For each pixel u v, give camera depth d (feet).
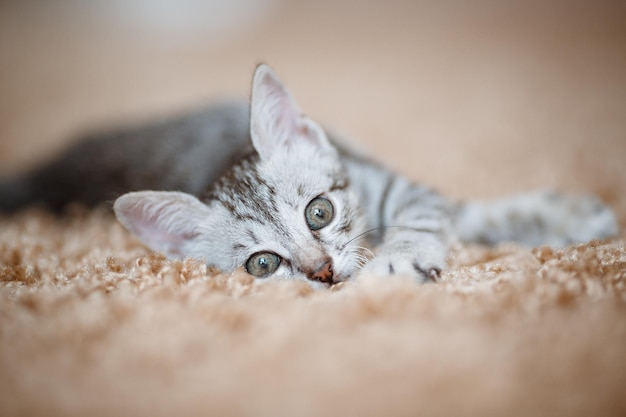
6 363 0.81
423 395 0.76
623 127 1.64
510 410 0.74
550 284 0.91
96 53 3.55
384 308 0.87
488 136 1.72
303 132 1.18
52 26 3.92
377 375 0.78
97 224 1.29
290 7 4.18
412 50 3.09
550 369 0.78
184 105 1.82
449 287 0.94
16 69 3.22
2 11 4.00
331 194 1.12
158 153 1.42
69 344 0.83
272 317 0.86
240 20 4.15
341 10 4.05
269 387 0.78
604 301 0.88
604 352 0.80
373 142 1.70
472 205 1.26
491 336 0.82
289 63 3.06
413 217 1.14
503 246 1.14
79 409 0.76
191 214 1.12
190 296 0.91
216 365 0.80
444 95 2.23
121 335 0.84
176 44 3.75
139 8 4.11
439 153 1.64
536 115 1.82
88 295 0.94
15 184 1.51
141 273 1.00
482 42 2.99
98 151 1.47
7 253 1.13
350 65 2.93
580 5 3.17
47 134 2.01
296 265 1.06
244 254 1.09
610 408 0.74
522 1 3.45
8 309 0.90
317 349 0.81
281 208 1.09
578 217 1.19
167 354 0.81
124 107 2.27
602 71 2.20
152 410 0.76
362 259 1.07
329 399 0.76
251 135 1.14
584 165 1.44
